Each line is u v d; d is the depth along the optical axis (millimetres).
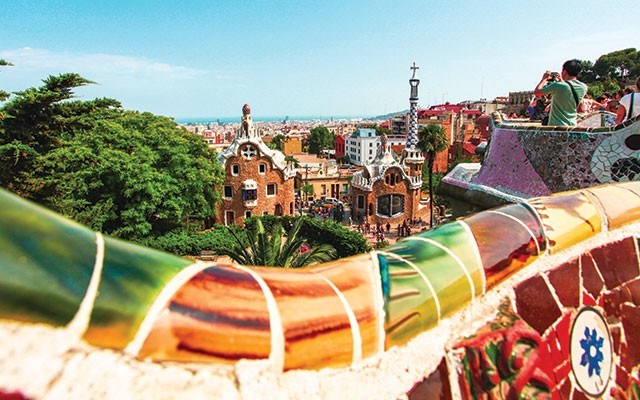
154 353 1135
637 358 2662
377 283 1745
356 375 1514
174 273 1296
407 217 45938
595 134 5176
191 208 31500
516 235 2336
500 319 1996
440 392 1664
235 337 1258
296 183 65875
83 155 25219
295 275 1625
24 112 16750
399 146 87750
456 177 7953
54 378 978
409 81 51781
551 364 2125
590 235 2672
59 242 1088
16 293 958
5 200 1064
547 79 7305
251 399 1215
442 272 1943
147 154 29078
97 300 1073
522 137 6227
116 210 28312
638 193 3209
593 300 2510
